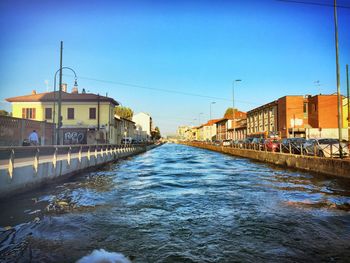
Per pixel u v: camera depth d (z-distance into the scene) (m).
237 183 16.66
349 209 10.45
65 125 47.50
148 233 7.84
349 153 20.02
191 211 10.18
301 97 48.72
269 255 6.41
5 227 8.31
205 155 47.75
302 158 22.58
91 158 24.34
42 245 6.95
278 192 13.79
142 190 14.37
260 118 64.19
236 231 7.99
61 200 11.94
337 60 20.02
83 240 7.30
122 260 5.77
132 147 49.41
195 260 6.15
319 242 7.16
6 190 11.30
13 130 21.52
